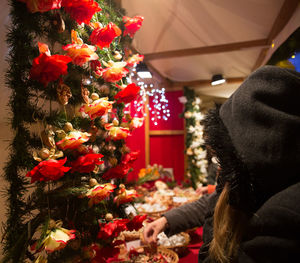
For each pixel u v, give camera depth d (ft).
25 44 2.31
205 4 6.70
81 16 2.49
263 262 1.46
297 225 1.38
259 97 1.65
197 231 6.35
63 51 2.79
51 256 2.68
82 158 2.46
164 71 12.28
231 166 1.68
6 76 2.30
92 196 2.56
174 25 7.68
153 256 3.95
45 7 2.24
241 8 6.84
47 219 2.28
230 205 1.76
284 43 7.08
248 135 1.60
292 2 5.94
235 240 1.71
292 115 1.56
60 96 2.52
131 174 15.17
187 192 8.80
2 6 2.51
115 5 3.66
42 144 2.43
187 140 13.80
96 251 2.97
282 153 1.49
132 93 2.85
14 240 2.27
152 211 6.27
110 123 3.17
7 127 2.56
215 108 2.00
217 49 9.04
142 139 15.78
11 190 2.28
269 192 1.63
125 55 3.68
